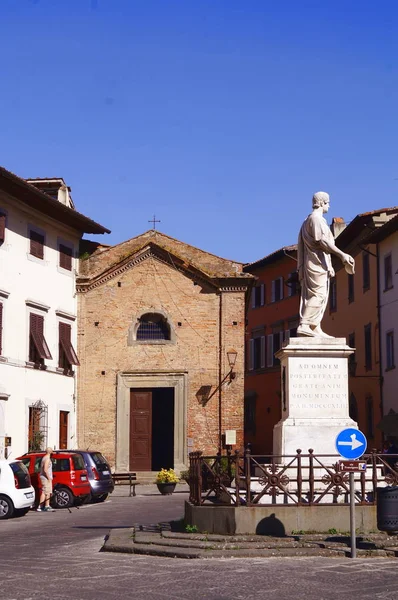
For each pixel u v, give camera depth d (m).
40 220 39.84
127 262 43.03
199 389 42.12
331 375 19.52
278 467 18.02
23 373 37.84
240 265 42.75
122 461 41.91
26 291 38.59
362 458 18.31
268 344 62.66
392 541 17.00
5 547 18.95
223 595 12.66
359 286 49.31
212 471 18.56
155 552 16.81
